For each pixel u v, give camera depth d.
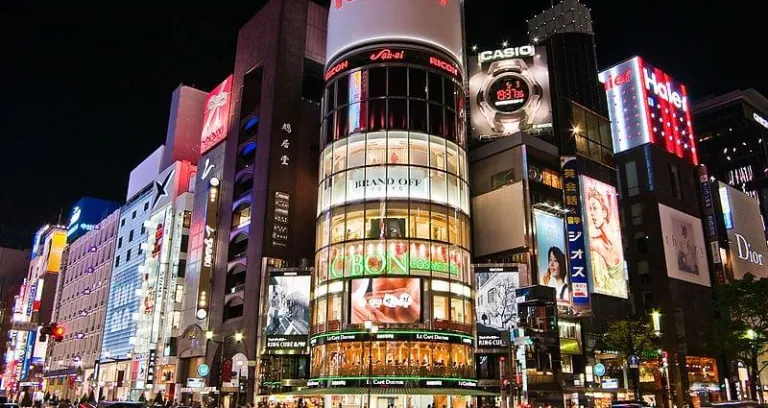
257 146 78.75
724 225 104.81
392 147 64.31
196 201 89.00
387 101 65.81
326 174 67.06
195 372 79.44
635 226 95.25
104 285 113.69
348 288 60.75
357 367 58.06
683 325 87.44
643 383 80.50
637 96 100.50
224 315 76.12
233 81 88.50
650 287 91.19
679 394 83.06
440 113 66.81
